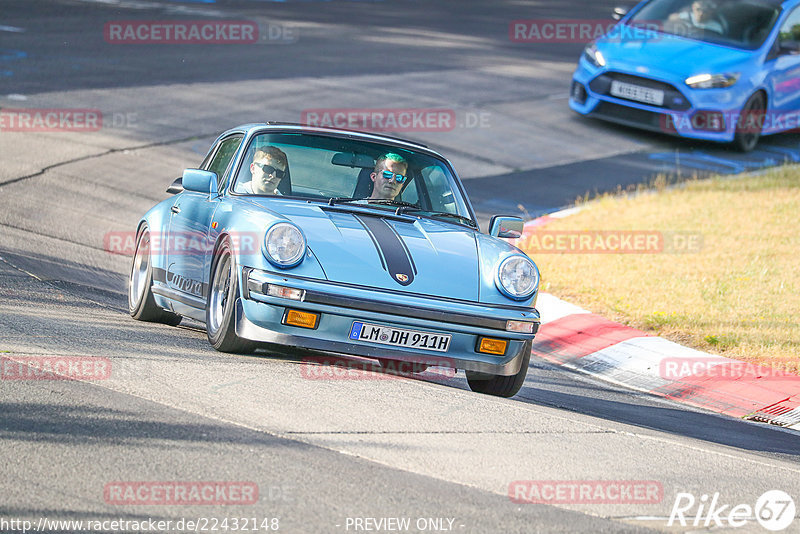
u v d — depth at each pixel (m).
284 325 22.27
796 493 19.03
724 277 41.19
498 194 53.31
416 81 75.69
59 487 14.98
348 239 23.45
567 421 22.06
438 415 20.73
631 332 34.81
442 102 70.38
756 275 41.25
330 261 22.72
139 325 28.08
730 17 66.06
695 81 61.84
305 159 26.72
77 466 15.79
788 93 65.38
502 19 111.38
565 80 81.44
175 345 24.78
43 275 33.38
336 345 22.36
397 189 26.75
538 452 19.11
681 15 66.88
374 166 26.97
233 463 16.50
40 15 90.25
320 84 71.81
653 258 44.09
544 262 43.59
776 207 51.78
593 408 26.19
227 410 19.22
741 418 28.27
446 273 23.42
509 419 21.31
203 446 17.11
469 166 57.75
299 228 22.95
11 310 26.64
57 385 19.72
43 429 17.17
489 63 85.50
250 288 22.44
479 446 18.94
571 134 65.88
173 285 27.58
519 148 62.12
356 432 18.78
